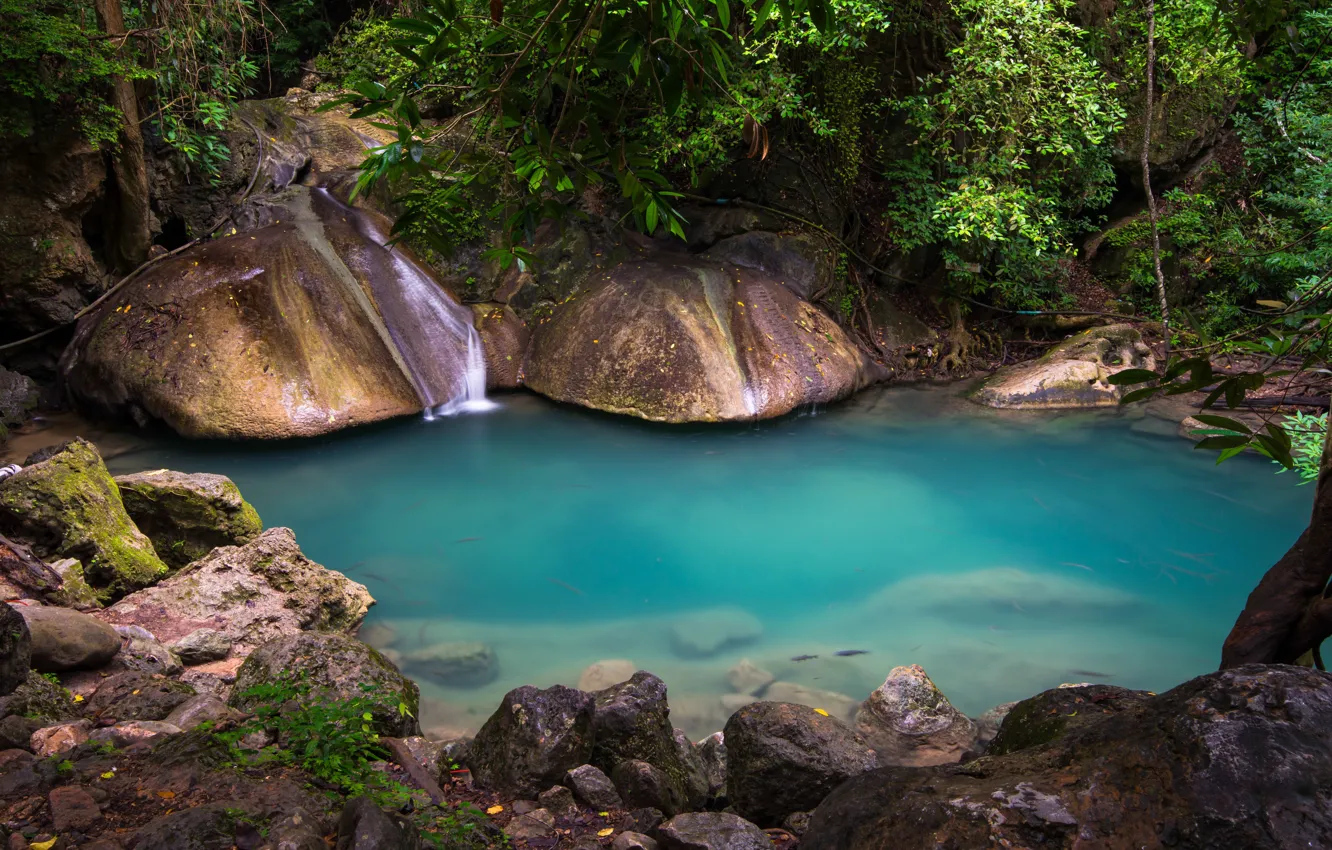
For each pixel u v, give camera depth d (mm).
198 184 11633
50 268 10422
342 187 12219
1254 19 3453
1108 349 12688
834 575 8070
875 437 11148
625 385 11203
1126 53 14156
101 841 2877
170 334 10148
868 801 2215
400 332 11219
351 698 4660
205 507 7262
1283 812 1812
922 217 12703
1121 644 6941
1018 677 6461
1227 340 2287
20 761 3393
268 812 3141
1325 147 13523
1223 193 15047
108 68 9898
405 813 3588
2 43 9305
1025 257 13352
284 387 10078
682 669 6492
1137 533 8859
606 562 8258
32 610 5008
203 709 4262
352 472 9758
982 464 10461
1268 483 9961
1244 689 2035
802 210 13141
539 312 12273
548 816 4016
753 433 11117
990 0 11609
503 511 9125
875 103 13430
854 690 6211
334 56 15523
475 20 5707
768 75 11586
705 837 3484
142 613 6203
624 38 2385
